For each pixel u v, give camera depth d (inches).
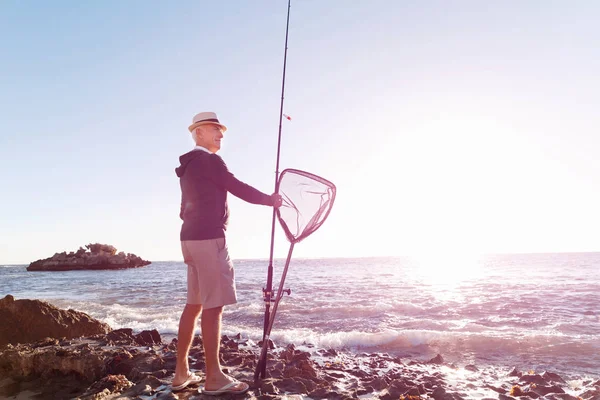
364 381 171.2
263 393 130.2
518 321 387.9
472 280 1050.7
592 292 638.5
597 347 262.1
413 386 158.6
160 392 133.2
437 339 289.1
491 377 197.6
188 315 132.0
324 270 2065.7
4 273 3154.5
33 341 251.4
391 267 2476.6
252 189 123.3
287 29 150.2
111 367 171.0
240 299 633.0
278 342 299.6
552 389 166.2
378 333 300.7
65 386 159.3
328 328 364.8
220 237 122.0
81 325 272.8
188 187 123.5
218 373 125.6
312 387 146.8
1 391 156.3
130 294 784.9
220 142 132.1
